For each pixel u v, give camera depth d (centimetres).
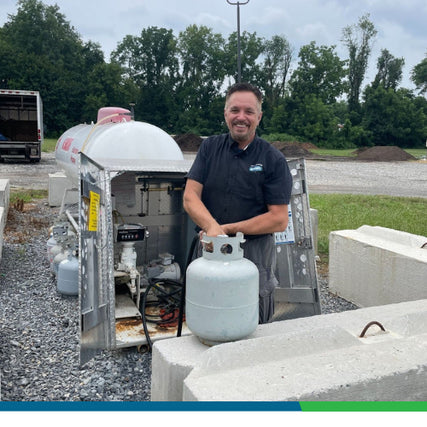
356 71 6550
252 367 185
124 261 433
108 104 5922
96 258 323
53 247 563
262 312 318
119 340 357
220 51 6294
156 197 493
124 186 472
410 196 1482
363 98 6134
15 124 2122
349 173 2233
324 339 215
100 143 565
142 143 567
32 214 955
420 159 3500
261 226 273
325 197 1336
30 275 576
